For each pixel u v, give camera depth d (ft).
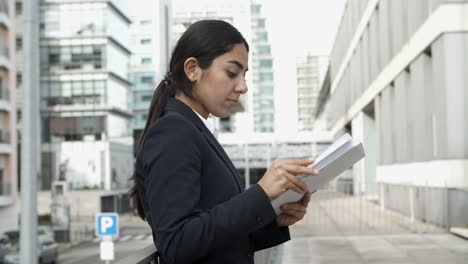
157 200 4.22
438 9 54.34
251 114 221.66
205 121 4.97
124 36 162.20
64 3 150.20
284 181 4.24
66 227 107.45
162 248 4.21
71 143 148.97
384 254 34.76
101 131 149.18
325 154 4.49
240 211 4.12
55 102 150.10
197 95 4.79
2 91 113.91
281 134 207.31
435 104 55.72
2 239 64.54
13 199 117.29
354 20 128.47
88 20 150.20
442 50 54.13
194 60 4.71
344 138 4.51
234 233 4.14
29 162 36.06
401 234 47.32
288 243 41.29
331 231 50.62
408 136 72.59
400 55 75.92
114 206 151.53
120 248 88.07
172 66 4.90
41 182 147.84
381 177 94.99
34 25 36.70
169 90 4.93
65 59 150.30
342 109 164.14
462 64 53.42
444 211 50.72
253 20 226.79
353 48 132.05
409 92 74.18
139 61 164.76
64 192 109.50
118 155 155.12
